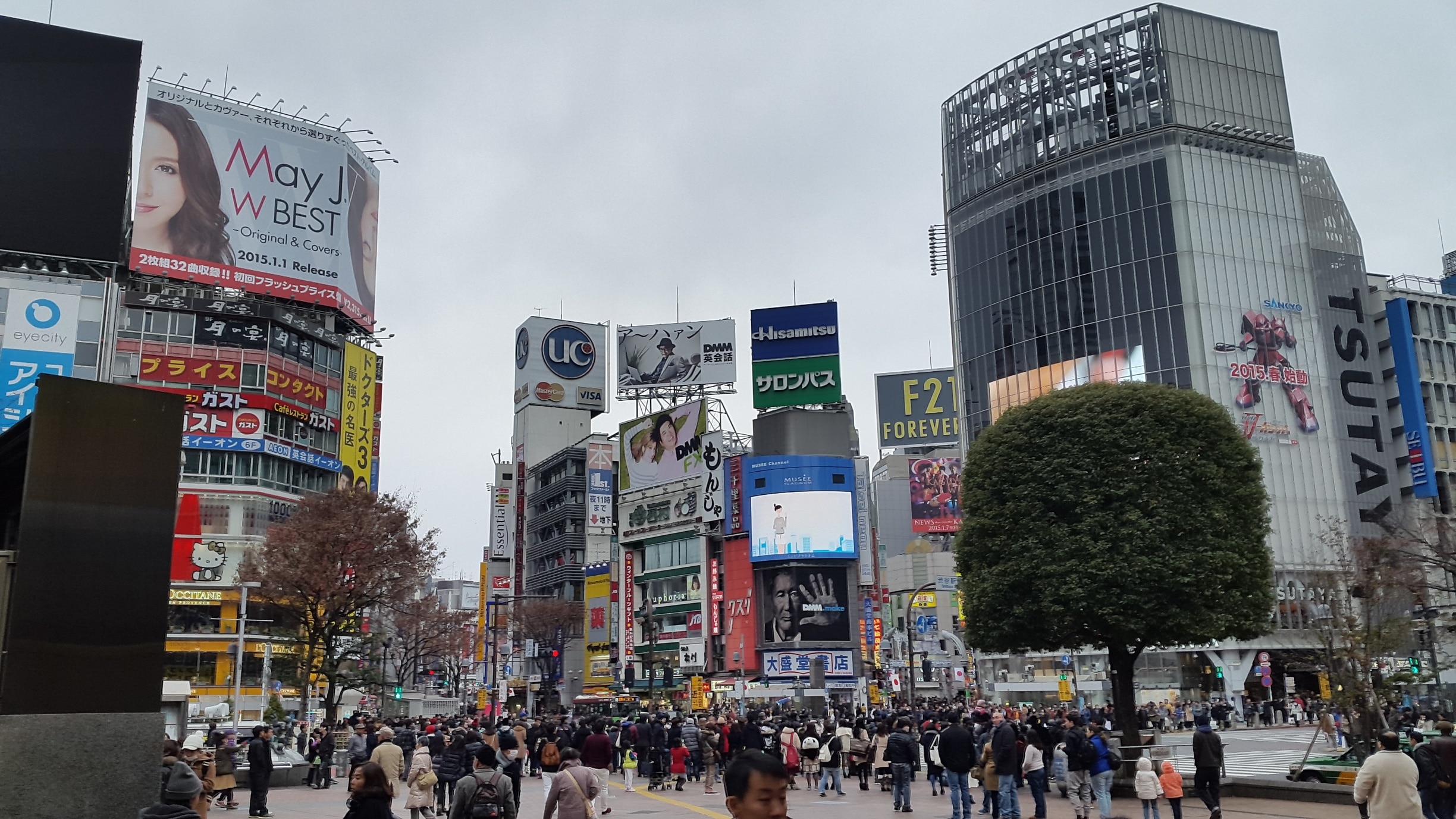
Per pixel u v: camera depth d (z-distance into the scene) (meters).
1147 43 88.38
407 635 72.44
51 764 12.02
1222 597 26.84
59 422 12.78
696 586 80.19
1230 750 40.91
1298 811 21.25
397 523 46.16
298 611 46.22
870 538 77.56
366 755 27.45
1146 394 28.73
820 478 74.81
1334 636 26.95
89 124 39.12
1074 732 20.61
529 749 34.69
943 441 100.62
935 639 70.81
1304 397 83.38
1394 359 88.25
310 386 68.75
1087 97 90.19
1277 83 89.94
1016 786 20.83
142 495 13.23
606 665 87.00
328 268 70.69
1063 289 87.69
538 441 107.88
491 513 112.50
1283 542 79.06
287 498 64.94
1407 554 43.94
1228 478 28.14
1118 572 26.88
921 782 30.09
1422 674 39.34
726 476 78.25
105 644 12.64
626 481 89.12
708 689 71.31
